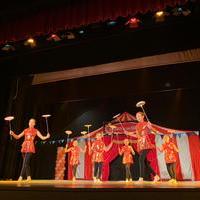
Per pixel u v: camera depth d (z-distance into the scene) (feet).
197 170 31.24
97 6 17.47
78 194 10.69
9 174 29.68
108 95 30.09
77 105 37.42
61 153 35.76
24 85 31.07
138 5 16.65
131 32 20.01
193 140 32.01
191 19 18.47
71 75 30.45
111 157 33.91
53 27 18.08
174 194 9.87
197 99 33.37
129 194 10.23
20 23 18.92
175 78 27.89
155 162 32.09
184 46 20.30
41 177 35.35
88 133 35.45
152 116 34.50
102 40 20.92
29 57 23.26
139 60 28.40
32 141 23.04
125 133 33.58
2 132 28.45
